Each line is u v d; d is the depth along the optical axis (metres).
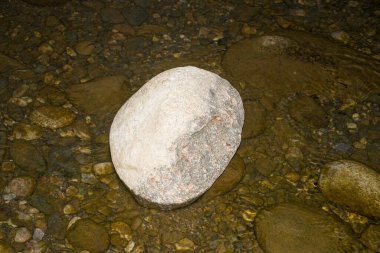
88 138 1.96
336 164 1.87
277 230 1.73
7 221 1.77
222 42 2.24
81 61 2.16
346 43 2.22
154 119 1.73
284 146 1.94
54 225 1.77
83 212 1.80
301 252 1.69
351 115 2.02
